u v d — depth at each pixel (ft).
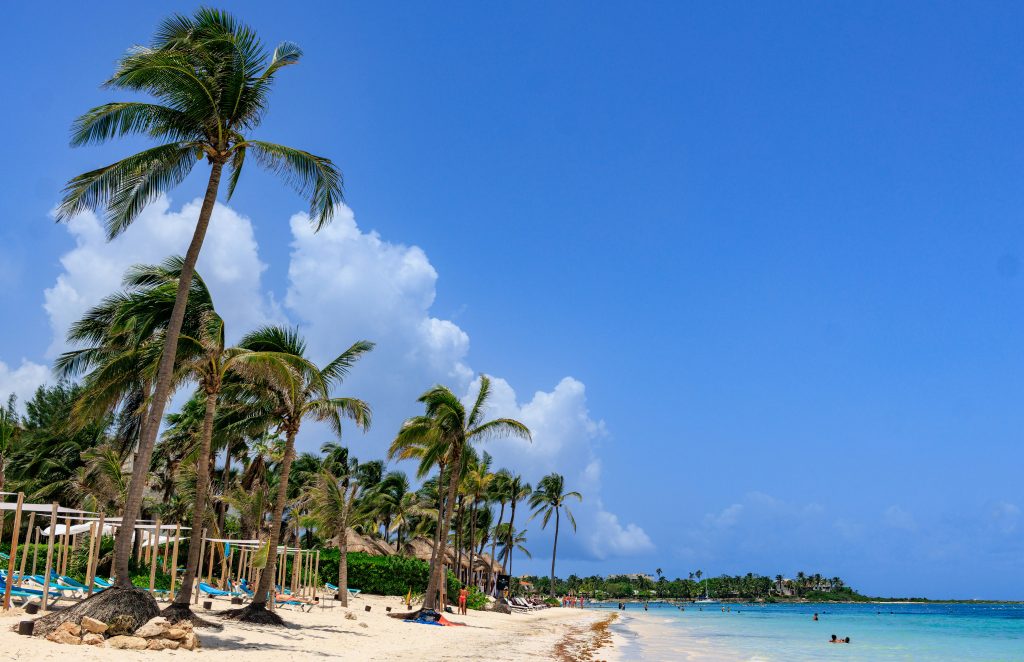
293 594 132.36
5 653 44.88
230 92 62.59
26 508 67.36
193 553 70.95
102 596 54.90
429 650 79.82
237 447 155.84
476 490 192.03
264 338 80.33
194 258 61.52
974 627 233.55
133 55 57.62
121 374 70.74
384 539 253.24
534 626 150.20
